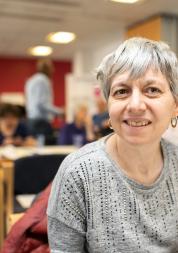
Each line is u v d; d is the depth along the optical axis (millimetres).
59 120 6449
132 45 884
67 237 933
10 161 2430
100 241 913
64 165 944
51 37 5020
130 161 938
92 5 4117
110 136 1013
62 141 3979
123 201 918
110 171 928
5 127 3662
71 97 6320
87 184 911
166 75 877
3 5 4180
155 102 863
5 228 2174
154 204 937
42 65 4824
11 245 1261
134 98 849
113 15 4602
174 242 962
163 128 903
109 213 912
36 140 3811
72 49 7578
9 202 2213
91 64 7395
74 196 910
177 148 1047
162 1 3943
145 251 918
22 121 4031
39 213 1273
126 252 910
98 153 947
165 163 988
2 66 8734
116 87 875
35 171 2301
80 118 4066
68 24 5180
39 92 4711
